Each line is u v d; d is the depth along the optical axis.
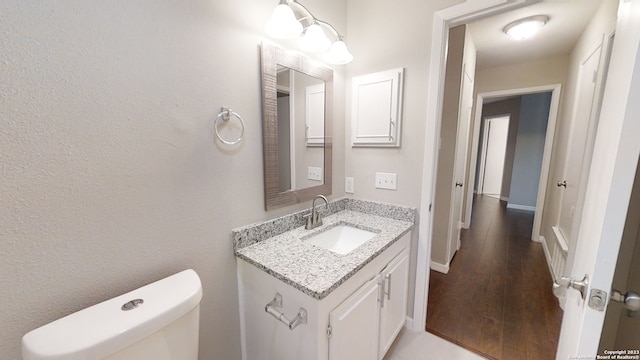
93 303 0.81
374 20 1.61
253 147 1.23
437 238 2.53
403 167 1.62
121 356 0.70
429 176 1.53
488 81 3.54
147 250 0.92
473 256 2.87
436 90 1.44
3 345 0.68
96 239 0.80
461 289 2.22
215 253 1.13
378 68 1.63
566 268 1.93
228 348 1.24
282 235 1.38
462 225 3.85
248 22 1.15
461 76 2.31
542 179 3.20
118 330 0.69
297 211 1.52
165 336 0.79
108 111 0.79
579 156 2.04
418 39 1.47
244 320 1.25
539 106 4.79
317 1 1.50
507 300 2.06
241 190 1.20
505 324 1.79
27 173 0.67
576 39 2.53
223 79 1.08
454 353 1.54
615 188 0.57
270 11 1.23
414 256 1.65
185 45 0.95
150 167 0.90
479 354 1.54
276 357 1.12
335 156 1.76
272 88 1.26
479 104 3.64
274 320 1.09
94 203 0.79
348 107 1.78
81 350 0.63
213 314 1.15
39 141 0.68
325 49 1.37
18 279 0.68
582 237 0.92
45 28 0.67
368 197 1.79
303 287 0.90
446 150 2.43
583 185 1.73
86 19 0.73
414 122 1.54
